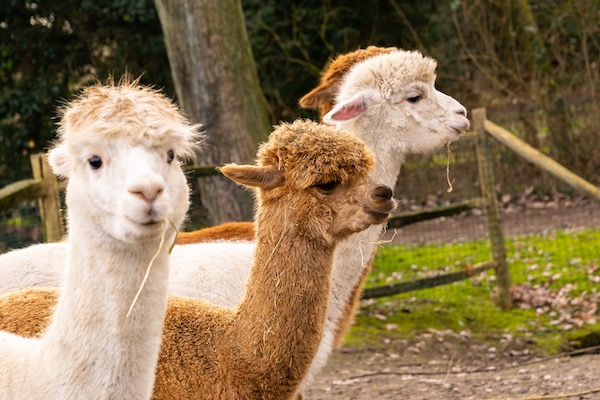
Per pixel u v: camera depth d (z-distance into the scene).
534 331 9.91
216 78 11.63
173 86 17.08
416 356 9.17
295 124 4.58
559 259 11.99
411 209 15.72
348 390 7.92
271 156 4.50
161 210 3.37
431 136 6.52
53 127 16.70
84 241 3.56
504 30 18.70
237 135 11.65
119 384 3.59
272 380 4.28
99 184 3.45
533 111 16.83
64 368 3.59
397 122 6.46
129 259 3.55
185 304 4.58
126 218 3.36
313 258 4.36
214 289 5.52
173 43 11.85
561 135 16.66
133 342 3.59
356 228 4.38
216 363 4.35
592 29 17.75
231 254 5.75
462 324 10.17
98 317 3.57
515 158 16.53
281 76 18.20
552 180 16.34
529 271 11.66
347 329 6.07
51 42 16.83
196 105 11.79
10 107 16.39
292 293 4.30
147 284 3.59
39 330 4.46
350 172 4.38
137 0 15.77
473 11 19.30
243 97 11.77
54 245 6.01
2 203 7.39
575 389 7.34
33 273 5.72
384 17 18.73
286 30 18.09
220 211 11.60
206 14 11.62
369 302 10.96
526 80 18.14
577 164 16.50
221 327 4.43
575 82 17.34
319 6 18.16
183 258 5.75
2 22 16.67
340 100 6.61
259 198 4.54
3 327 4.49
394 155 6.54
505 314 10.45
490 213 10.70
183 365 4.37
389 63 6.50
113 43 16.94
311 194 4.38
